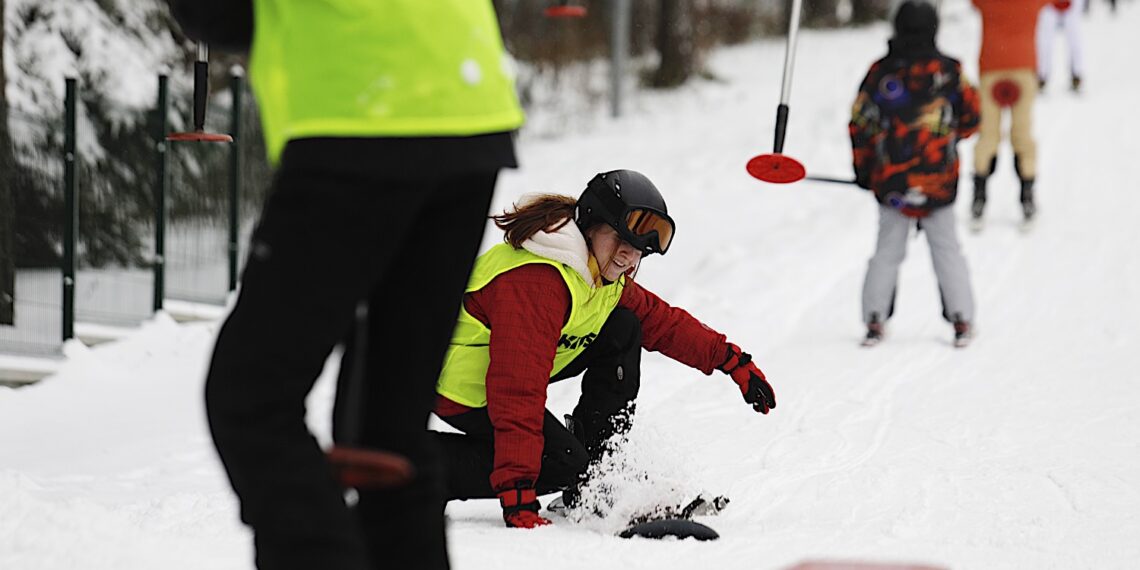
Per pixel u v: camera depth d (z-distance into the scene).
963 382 14.32
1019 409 12.96
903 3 15.82
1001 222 23.88
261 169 22.95
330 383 15.52
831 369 15.09
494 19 4.73
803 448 11.38
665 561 7.54
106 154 23.27
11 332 18.20
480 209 4.65
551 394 14.23
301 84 4.17
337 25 4.16
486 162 4.36
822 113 39.72
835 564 5.55
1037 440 11.66
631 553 7.70
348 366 4.73
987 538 8.46
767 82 49.00
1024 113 22.83
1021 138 22.88
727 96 46.44
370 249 4.20
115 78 23.70
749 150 34.62
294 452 4.13
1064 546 8.28
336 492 4.18
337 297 4.16
